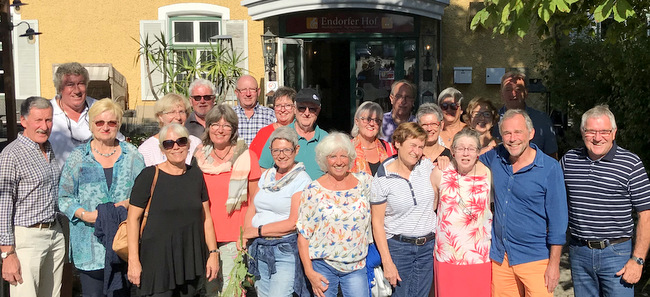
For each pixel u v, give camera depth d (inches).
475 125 247.6
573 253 195.3
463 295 195.9
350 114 522.9
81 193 202.8
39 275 206.2
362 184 195.6
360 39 507.5
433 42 498.9
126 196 205.5
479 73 520.4
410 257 200.7
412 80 506.0
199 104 262.8
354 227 192.4
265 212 201.2
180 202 195.0
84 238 202.8
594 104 396.8
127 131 528.1
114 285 199.8
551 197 187.5
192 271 197.5
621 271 187.5
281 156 198.7
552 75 446.0
